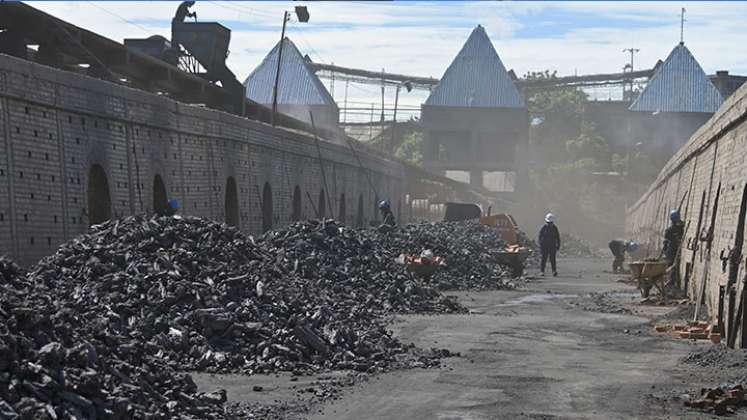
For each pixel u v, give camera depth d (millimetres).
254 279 25000
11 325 13891
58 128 35469
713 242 35812
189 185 50812
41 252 33656
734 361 22922
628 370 22312
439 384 20172
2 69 31078
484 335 28875
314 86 161250
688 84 160500
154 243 25219
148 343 21125
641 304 40344
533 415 16906
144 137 44250
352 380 20469
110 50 55281
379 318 32344
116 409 13555
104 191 40062
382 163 114938
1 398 12492
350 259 37719
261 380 20219
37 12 45531
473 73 158125
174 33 73688
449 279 48500
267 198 68438
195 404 15930
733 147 34250
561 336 28984
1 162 31062
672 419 16703
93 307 21734
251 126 63406
